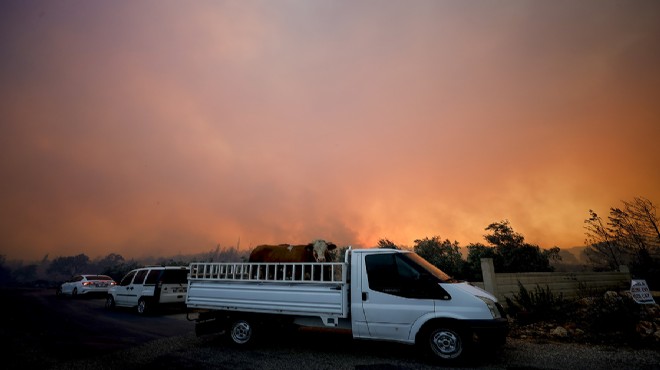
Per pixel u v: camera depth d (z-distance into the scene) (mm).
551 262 19609
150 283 12805
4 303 17219
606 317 7922
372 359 6191
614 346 6742
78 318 11883
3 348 7297
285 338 8102
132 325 10445
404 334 5898
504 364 5730
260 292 6957
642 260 15992
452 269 16047
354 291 6336
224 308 7254
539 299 9492
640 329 7230
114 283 21500
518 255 17062
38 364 6090
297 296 6613
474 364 5734
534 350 6594
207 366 5887
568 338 7473
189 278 7809
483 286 10406
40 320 11406
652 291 13305
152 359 6375
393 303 6047
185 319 11758
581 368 5453
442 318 5746
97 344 7703
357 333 6168
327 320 6457
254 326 7133
